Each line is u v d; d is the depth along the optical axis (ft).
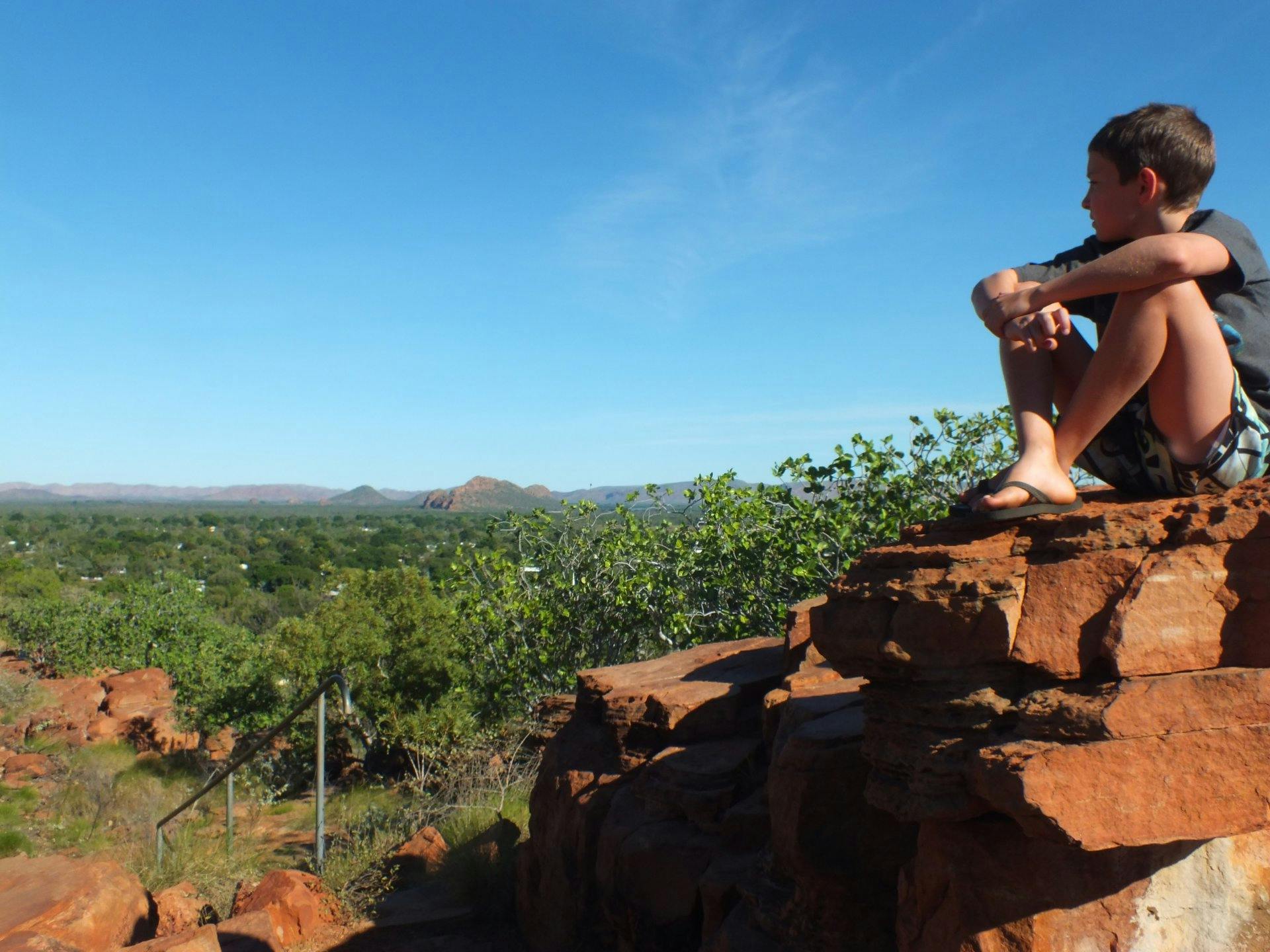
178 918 25.20
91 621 88.58
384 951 20.34
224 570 219.20
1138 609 7.64
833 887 11.39
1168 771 7.39
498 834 25.04
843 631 9.14
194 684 62.28
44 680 79.41
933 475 30.25
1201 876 8.26
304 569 208.23
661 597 37.63
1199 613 7.72
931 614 8.34
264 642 56.65
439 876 24.67
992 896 8.55
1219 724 7.41
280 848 35.22
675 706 17.29
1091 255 9.49
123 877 21.50
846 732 11.82
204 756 58.80
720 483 35.37
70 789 47.11
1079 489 10.89
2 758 53.83
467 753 36.81
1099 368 8.46
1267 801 7.43
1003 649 8.01
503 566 43.01
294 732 51.24
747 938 12.19
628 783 17.88
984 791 7.73
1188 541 7.80
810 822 11.59
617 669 21.36
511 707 43.65
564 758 19.80
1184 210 8.82
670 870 15.06
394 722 46.91
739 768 15.72
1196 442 8.44
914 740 8.77
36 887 19.94
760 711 17.29
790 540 32.12
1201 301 8.16
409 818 30.71
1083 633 7.88
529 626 42.55
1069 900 8.31
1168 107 8.77
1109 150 8.90
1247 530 7.63
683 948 14.84
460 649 47.98
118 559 253.24
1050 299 8.61
